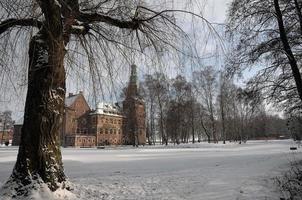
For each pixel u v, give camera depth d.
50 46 7.43
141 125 61.12
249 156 26.86
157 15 8.45
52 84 7.73
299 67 14.12
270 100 15.15
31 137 7.61
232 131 79.75
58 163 7.84
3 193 7.23
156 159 26.33
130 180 11.56
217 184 10.81
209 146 58.06
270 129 90.12
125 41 9.02
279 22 12.41
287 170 14.45
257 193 9.26
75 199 7.50
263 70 14.38
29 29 7.79
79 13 8.35
